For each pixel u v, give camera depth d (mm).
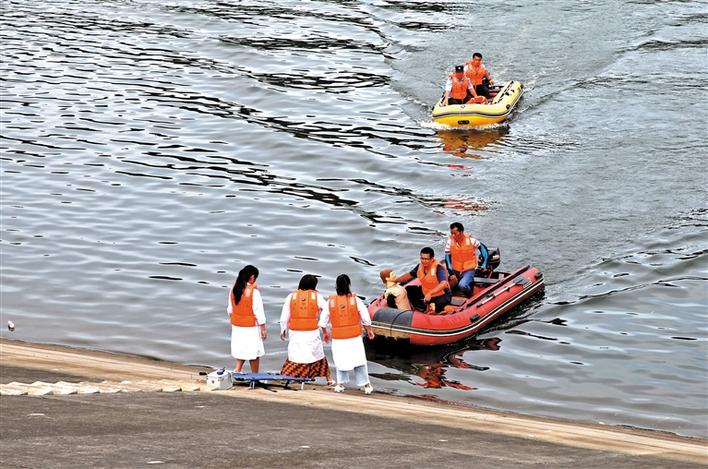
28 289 51438
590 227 59562
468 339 46906
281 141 76125
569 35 100500
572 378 42625
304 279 37281
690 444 34562
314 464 23359
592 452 28656
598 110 81500
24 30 107438
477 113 78625
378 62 96000
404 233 59625
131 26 109625
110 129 78250
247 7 117188
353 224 61094
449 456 25609
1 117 80000
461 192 66188
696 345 45594
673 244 56906
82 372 37344
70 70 93438
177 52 99750
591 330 47375
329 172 70438
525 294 50562
